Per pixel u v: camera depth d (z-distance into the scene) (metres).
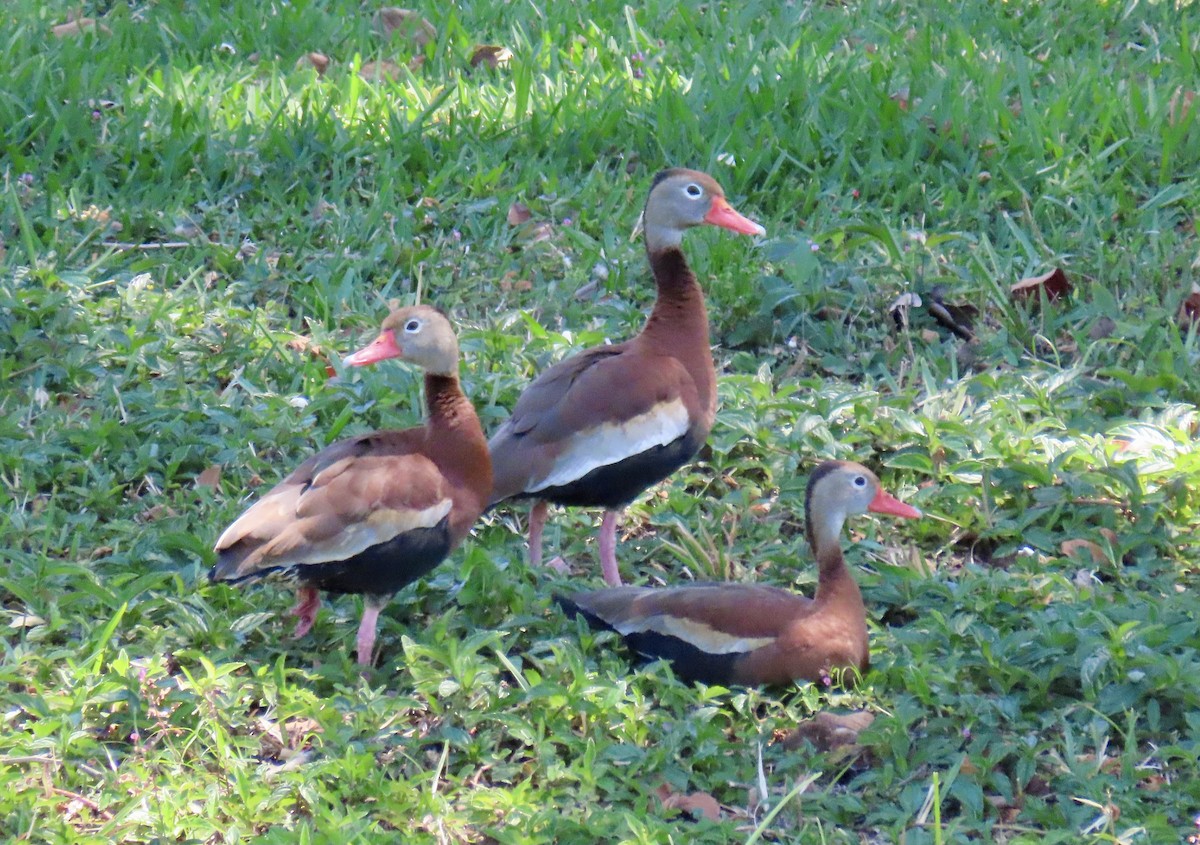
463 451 9.77
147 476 11.40
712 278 14.03
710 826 8.09
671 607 9.58
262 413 11.88
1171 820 8.30
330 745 8.62
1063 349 13.86
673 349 11.09
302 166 15.89
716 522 11.25
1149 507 11.00
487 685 8.91
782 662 9.36
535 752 8.64
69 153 15.95
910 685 9.20
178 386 12.27
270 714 8.98
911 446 11.88
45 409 12.06
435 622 9.79
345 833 7.79
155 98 16.91
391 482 9.38
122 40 18.33
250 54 18.64
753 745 8.87
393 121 16.28
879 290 13.97
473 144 16.47
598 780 8.36
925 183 16.08
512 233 15.03
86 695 8.62
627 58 18.05
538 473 10.51
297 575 9.26
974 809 8.30
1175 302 14.07
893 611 10.50
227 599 9.94
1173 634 9.36
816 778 8.64
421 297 14.18
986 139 16.59
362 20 19.11
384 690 9.36
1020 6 20.36
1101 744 8.77
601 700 8.75
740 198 15.61
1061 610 9.55
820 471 9.55
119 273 13.90
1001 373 13.30
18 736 8.42
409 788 8.16
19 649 9.20
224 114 16.59
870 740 8.63
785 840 8.20
